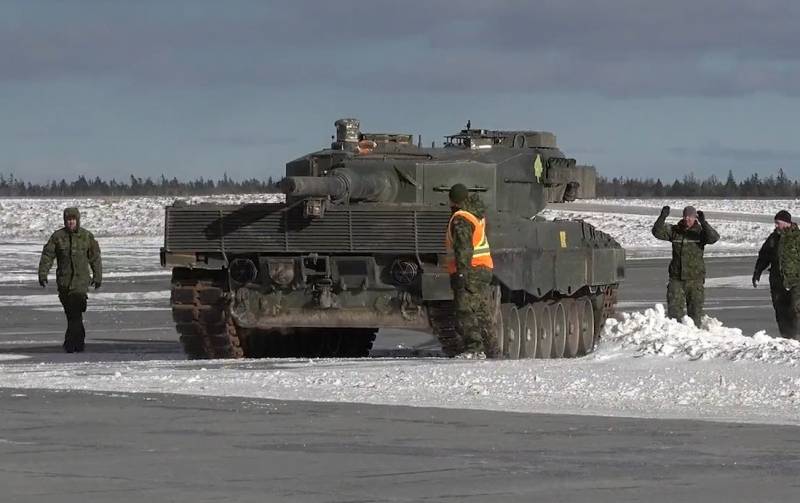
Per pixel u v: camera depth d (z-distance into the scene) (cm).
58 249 7512
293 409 4025
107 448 3353
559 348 7625
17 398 4288
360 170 7056
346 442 3441
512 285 6569
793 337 7444
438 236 6469
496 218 6638
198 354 6988
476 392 4425
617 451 3316
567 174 8125
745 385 4556
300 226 6594
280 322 6750
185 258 6744
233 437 3519
